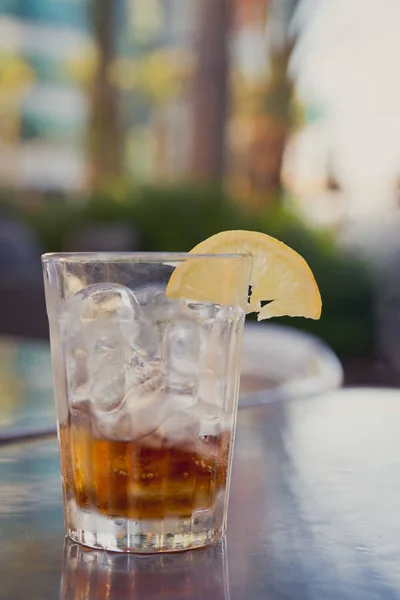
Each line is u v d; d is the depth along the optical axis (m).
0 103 5.59
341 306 4.32
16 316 1.95
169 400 0.43
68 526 0.45
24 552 0.42
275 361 1.04
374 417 0.71
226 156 5.60
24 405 0.81
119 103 5.71
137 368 0.43
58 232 4.55
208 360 0.45
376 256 4.45
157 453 0.43
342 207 4.89
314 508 0.48
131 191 4.67
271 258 0.51
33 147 5.59
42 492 0.51
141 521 0.43
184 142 5.66
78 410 0.44
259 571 0.40
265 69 5.60
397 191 4.94
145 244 4.61
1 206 4.69
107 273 0.45
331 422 0.69
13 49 5.69
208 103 5.56
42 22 5.75
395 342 4.06
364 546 0.43
